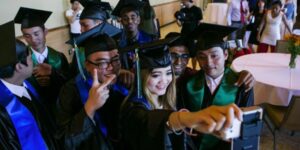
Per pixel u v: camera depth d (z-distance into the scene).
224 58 1.44
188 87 1.49
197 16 4.83
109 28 1.77
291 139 2.82
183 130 0.82
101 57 1.25
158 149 0.89
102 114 1.26
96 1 2.59
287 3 5.84
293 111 2.20
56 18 5.05
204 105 1.46
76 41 1.52
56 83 1.79
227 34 1.46
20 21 2.02
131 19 2.31
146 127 0.92
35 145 1.21
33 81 1.63
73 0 4.94
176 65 1.58
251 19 5.22
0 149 1.09
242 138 0.51
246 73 1.49
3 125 1.13
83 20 2.12
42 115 1.40
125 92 1.37
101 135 1.17
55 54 2.17
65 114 1.28
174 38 1.45
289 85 2.43
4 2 4.02
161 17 8.89
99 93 1.06
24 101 1.29
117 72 1.34
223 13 7.03
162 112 0.91
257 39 5.07
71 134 1.10
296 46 2.73
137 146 0.99
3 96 1.17
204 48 1.37
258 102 2.62
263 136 2.86
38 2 4.60
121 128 1.11
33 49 2.02
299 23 6.90
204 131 0.58
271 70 2.81
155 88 1.13
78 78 1.39
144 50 1.16
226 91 1.44
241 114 0.50
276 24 4.54
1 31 1.27
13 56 1.13
